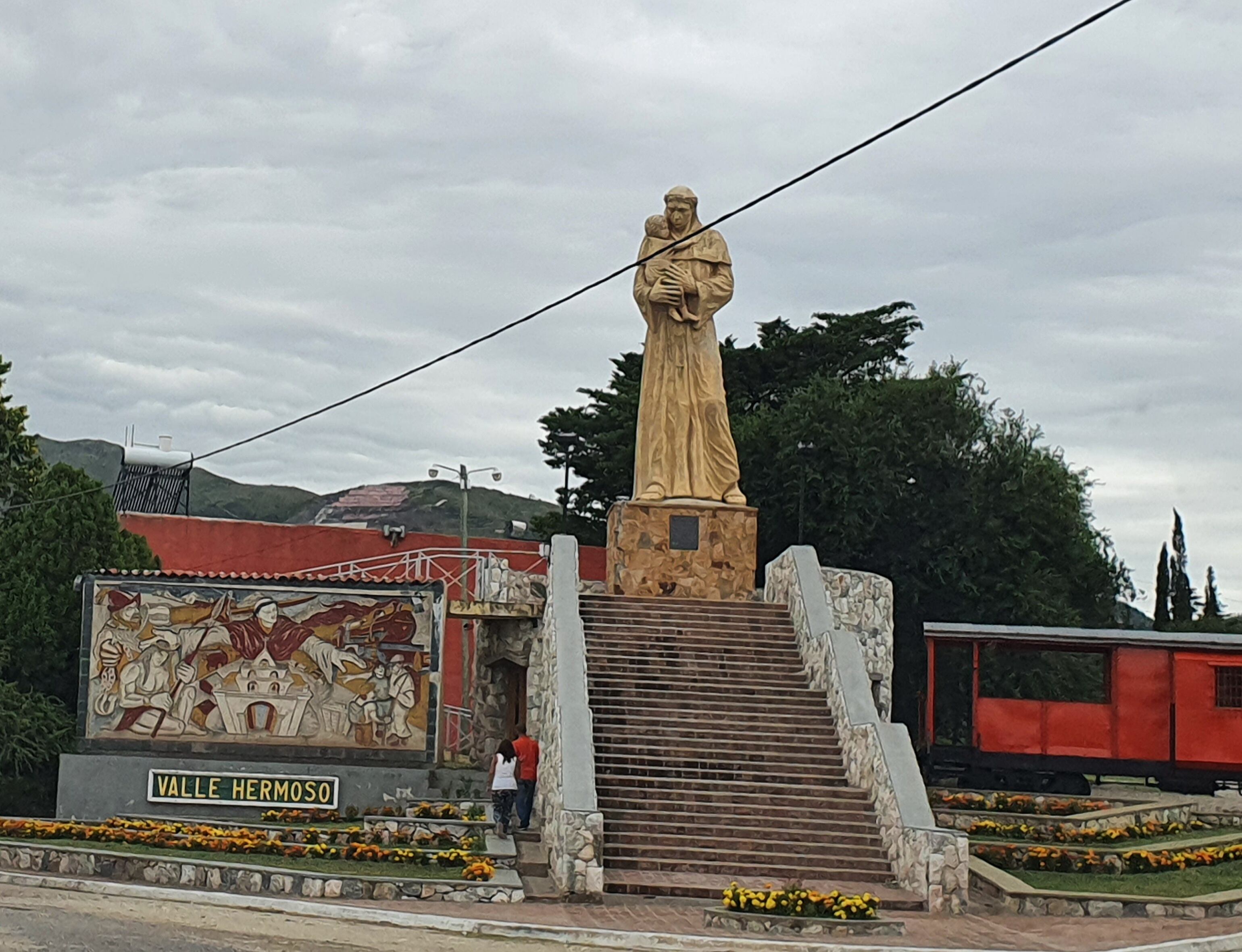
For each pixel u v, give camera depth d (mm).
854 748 26391
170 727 31094
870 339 58500
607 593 33344
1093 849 26797
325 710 31219
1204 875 25812
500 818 26875
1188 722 34781
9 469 43719
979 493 49094
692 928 20359
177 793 30797
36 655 35906
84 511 37344
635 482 35188
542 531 59219
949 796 32469
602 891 22406
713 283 34500
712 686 28594
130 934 17875
